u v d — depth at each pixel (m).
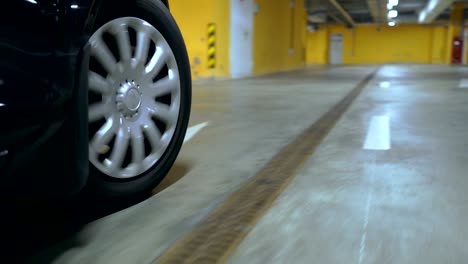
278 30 16.89
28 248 1.40
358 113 4.46
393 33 39.31
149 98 1.77
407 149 2.73
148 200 1.83
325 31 38.94
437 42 37.84
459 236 1.42
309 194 1.86
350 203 1.74
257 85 8.98
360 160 2.46
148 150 1.86
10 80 1.07
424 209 1.67
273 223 1.55
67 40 1.24
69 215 1.67
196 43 11.09
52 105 1.17
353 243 1.38
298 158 2.54
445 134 3.22
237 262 1.27
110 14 1.57
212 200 1.82
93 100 1.64
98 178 1.53
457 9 27.17
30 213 1.69
